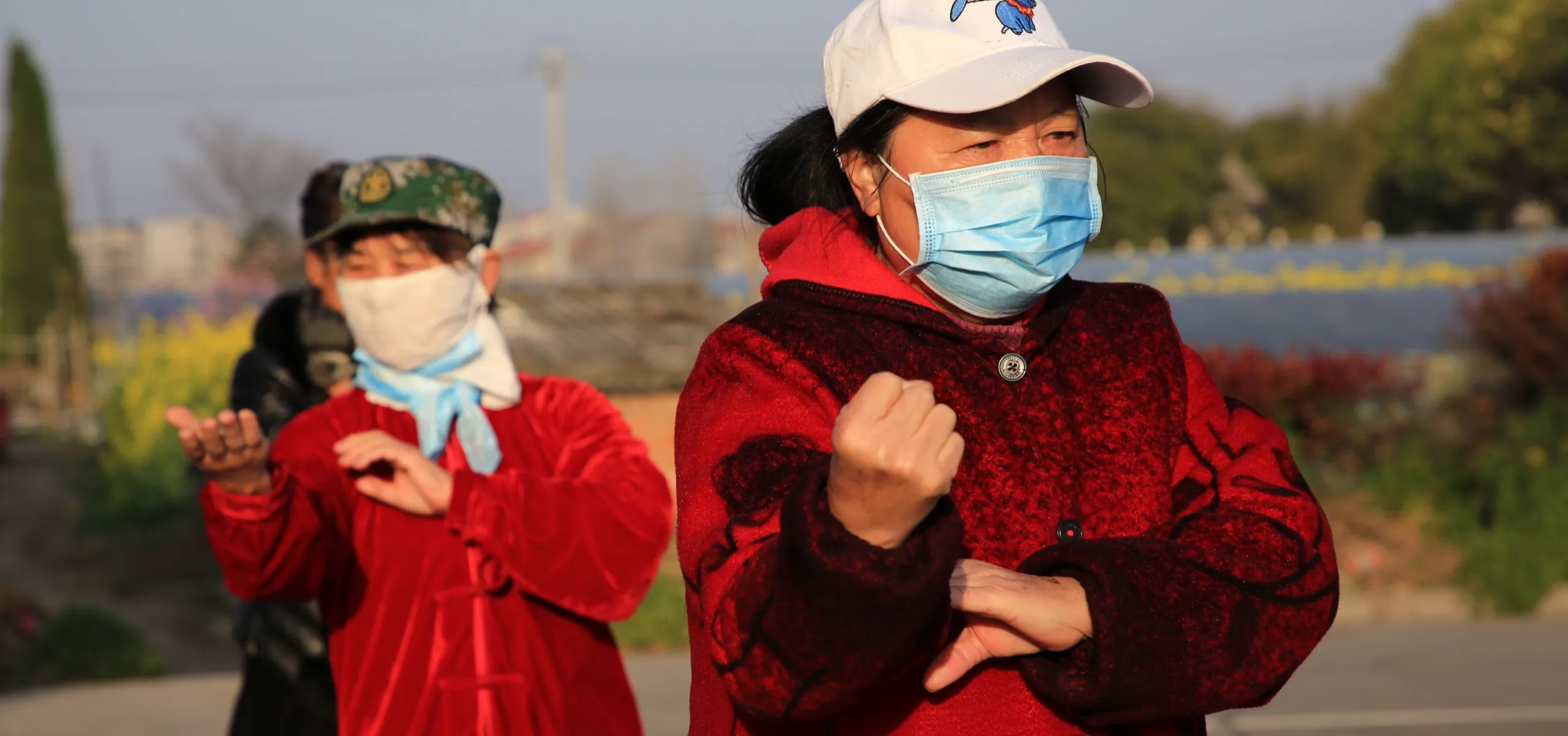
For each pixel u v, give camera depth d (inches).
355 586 111.8
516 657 112.0
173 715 279.6
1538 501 384.5
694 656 64.3
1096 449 64.3
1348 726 250.1
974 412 63.1
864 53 65.1
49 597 465.4
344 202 118.9
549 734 112.0
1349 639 333.4
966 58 63.4
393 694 109.5
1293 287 727.7
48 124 1206.9
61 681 350.9
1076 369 66.0
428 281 118.2
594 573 114.0
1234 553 59.4
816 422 61.2
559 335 492.1
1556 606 363.3
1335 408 434.9
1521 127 1726.1
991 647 57.7
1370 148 1987.0
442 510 111.7
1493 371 436.8
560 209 1635.1
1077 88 68.3
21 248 1177.4
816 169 74.5
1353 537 394.3
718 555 56.1
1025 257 62.8
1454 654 312.5
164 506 540.7
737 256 1053.2
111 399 599.8
